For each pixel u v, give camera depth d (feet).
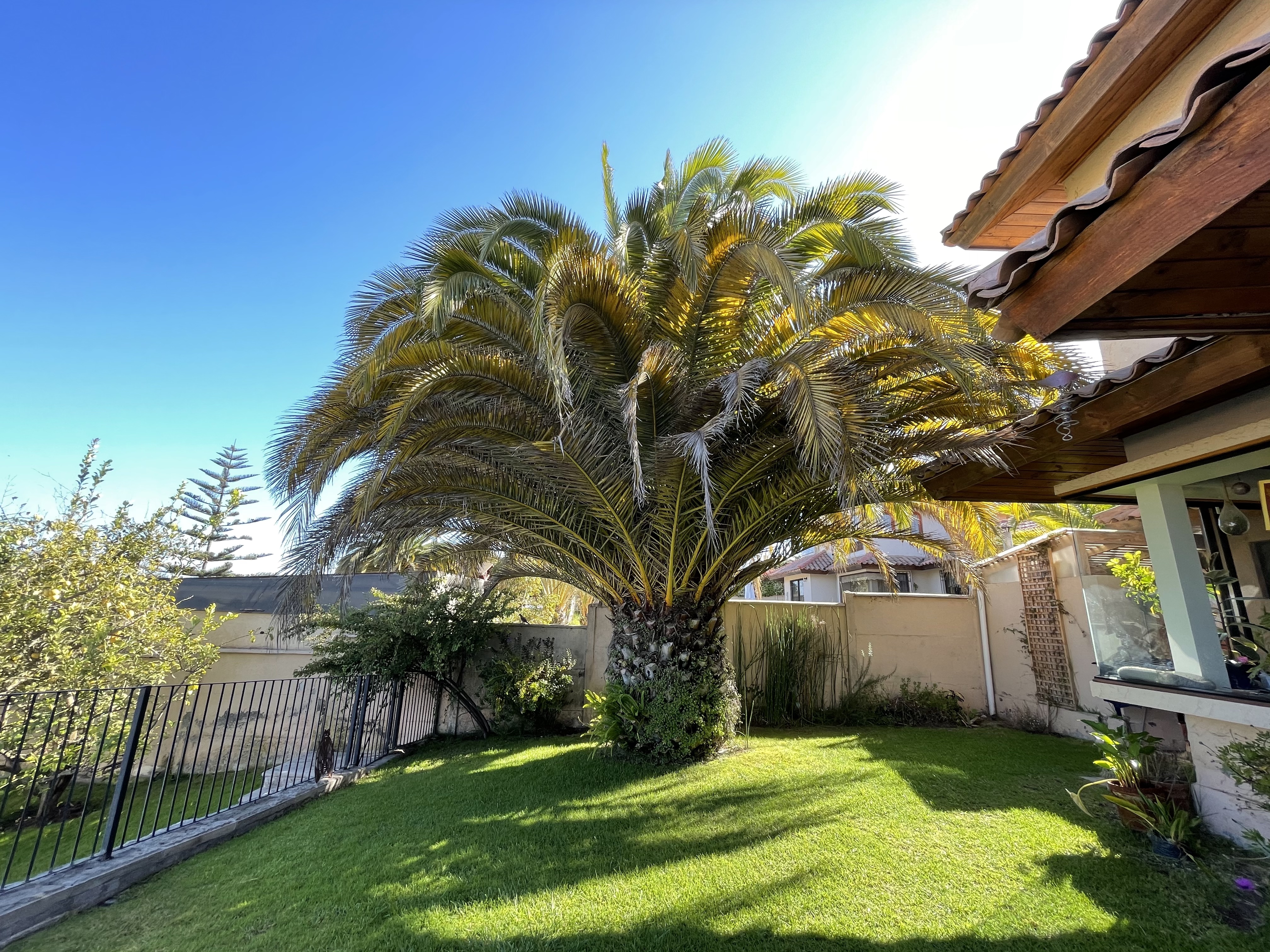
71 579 24.64
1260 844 10.71
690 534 20.16
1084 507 24.85
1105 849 12.14
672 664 20.90
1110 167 5.02
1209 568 17.02
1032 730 26.58
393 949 9.43
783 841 13.01
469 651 27.91
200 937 10.28
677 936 9.43
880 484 17.70
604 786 17.54
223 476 88.58
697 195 21.48
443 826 14.83
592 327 17.43
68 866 12.62
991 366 14.73
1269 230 5.01
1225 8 11.59
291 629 18.75
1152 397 10.62
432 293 14.71
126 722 18.72
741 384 13.97
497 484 19.06
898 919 9.68
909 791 16.31
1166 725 17.13
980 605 31.91
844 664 30.94
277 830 15.92
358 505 15.64
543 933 9.68
